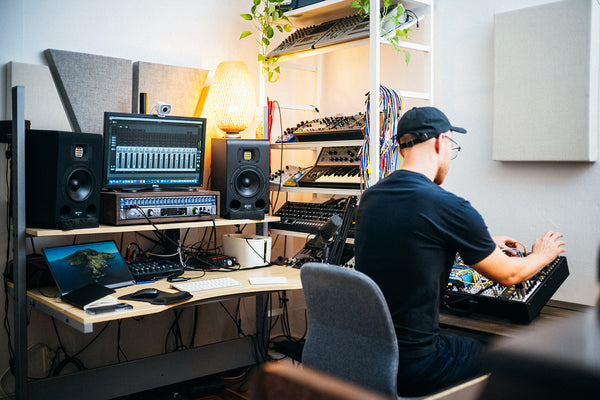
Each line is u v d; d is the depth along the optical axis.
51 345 2.78
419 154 1.85
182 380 2.84
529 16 2.53
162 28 3.10
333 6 2.95
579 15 2.37
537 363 0.39
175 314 3.23
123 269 2.42
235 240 2.87
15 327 2.30
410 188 1.71
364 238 1.76
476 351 1.73
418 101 3.08
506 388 0.40
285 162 3.76
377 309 1.57
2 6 2.57
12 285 2.43
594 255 2.41
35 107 2.63
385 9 2.76
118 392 2.60
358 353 1.65
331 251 2.66
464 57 2.86
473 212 1.67
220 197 2.89
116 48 2.93
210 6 3.30
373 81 2.59
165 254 2.91
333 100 3.62
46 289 2.33
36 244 2.73
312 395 0.38
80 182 2.34
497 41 2.64
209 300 2.38
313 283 1.74
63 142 2.23
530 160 2.56
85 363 2.90
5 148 2.57
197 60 3.26
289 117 3.81
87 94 2.78
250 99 3.05
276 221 3.11
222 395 2.96
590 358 0.39
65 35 2.76
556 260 2.28
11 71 2.57
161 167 2.64
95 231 2.36
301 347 3.21
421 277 1.65
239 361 3.08
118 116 2.46
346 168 2.94
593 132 2.38
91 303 2.00
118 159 2.50
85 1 2.82
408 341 1.66
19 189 2.23
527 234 2.64
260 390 0.40
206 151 3.26
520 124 2.58
